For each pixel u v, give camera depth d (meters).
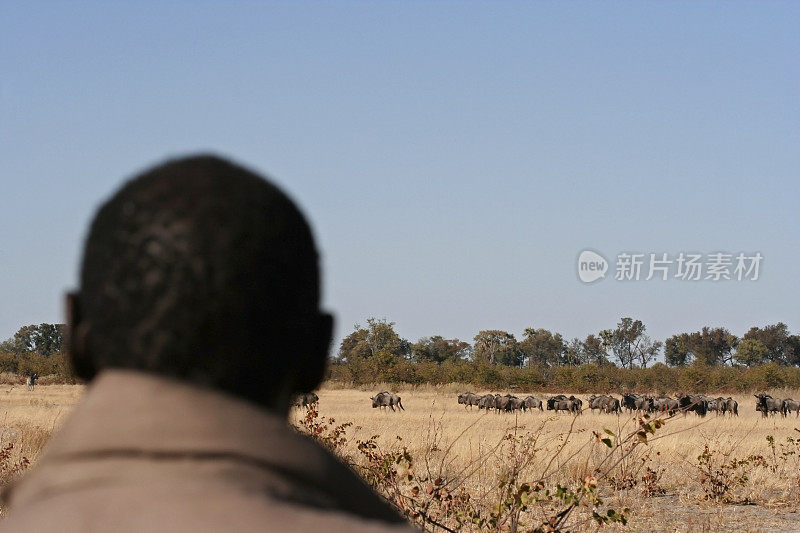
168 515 1.10
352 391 106.12
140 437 1.17
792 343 196.62
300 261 1.35
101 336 1.24
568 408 64.94
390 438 28.73
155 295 1.22
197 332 1.23
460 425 41.69
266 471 1.23
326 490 1.30
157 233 1.23
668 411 10.80
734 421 54.59
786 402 67.31
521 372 120.00
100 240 1.25
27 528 1.11
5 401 60.25
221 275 1.24
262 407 1.33
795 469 23.28
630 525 15.51
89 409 1.21
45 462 1.22
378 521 1.32
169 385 1.23
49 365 125.12
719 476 20.34
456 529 11.57
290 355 1.35
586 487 10.59
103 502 1.12
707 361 194.38
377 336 168.62
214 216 1.26
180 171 1.30
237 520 1.12
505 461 18.62
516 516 11.12
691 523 15.66
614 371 120.88
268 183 1.37
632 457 20.28
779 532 15.72
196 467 1.17
